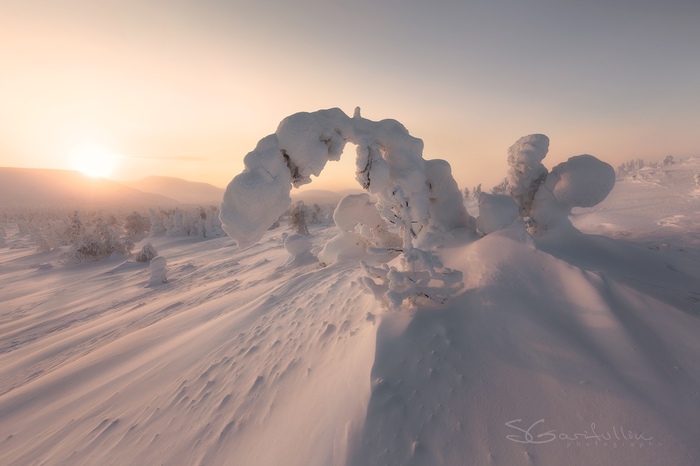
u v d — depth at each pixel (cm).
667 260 510
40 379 763
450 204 628
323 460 225
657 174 2908
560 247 550
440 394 242
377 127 541
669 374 226
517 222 457
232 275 2191
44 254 4791
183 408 434
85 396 589
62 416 540
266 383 411
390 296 345
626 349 250
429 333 305
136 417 456
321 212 6756
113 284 2700
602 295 305
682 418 195
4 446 502
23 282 3186
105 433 441
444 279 348
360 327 425
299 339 496
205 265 3112
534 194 654
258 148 437
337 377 321
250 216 417
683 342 250
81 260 3950
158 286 2369
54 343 1277
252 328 639
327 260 1173
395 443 215
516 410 220
